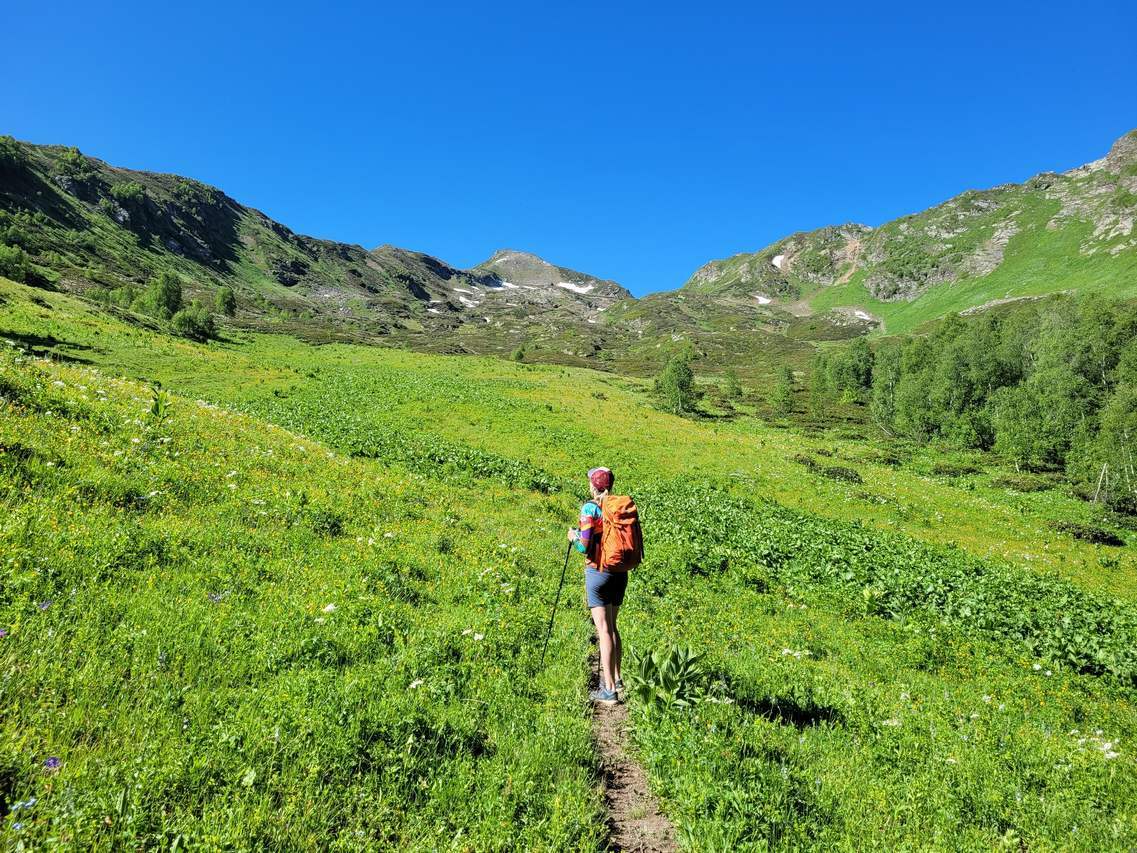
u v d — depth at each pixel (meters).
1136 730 11.09
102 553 7.53
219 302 151.25
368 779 4.64
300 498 13.41
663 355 191.12
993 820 5.81
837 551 24.33
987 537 39.16
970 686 12.47
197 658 5.85
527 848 4.29
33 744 3.99
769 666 10.48
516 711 6.61
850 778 6.26
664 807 5.39
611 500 7.88
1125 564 37.00
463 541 15.44
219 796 4.02
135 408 16.61
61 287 111.75
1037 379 78.06
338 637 7.26
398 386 57.62
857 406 119.44
